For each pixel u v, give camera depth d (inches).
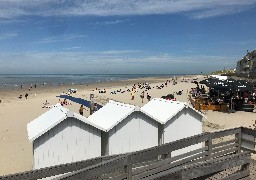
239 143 422.6
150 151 301.3
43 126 504.4
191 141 355.3
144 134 565.6
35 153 485.7
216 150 400.2
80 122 509.4
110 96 2236.7
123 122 543.2
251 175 365.1
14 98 2390.5
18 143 920.3
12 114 1499.8
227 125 1002.7
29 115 1467.8
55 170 322.3
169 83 3860.7
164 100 673.0
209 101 1403.8
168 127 597.0
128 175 283.0
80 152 512.4
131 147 553.0
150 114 564.1
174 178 271.9
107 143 536.4
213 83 1376.7
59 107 585.0
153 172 328.5
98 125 514.6
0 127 1160.8
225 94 1487.5
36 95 2684.5
